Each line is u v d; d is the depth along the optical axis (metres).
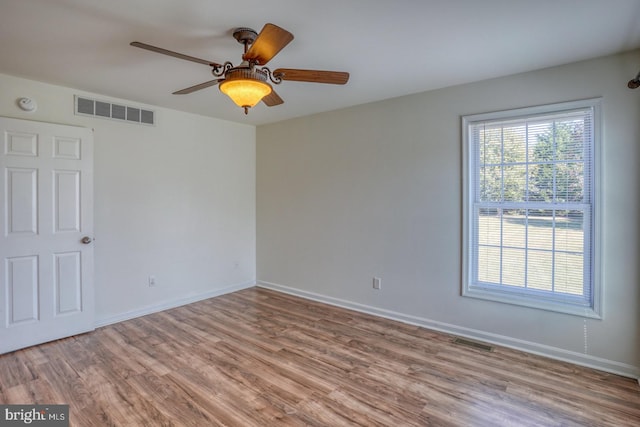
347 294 4.12
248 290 4.91
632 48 2.45
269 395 2.31
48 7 1.91
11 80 2.97
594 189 2.65
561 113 2.76
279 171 4.78
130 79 3.06
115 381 2.47
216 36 2.27
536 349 2.91
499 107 3.04
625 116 2.52
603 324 2.63
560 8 1.93
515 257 3.04
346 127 4.05
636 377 2.52
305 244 4.52
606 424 2.02
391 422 2.05
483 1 1.87
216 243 4.61
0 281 2.89
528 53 2.54
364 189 3.93
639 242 2.50
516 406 2.20
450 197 3.33
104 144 3.54
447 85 3.25
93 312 3.41
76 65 2.74
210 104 3.88
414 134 3.53
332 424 2.03
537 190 2.92
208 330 3.44
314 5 1.90
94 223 3.48
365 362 2.77
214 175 4.56
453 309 3.35
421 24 2.12
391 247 3.74
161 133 4.00
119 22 2.09
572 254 2.78
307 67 2.79
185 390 2.37
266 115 4.41
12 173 2.95
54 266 3.17
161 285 4.04
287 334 3.34
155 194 3.96
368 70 2.87
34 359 2.80
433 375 2.57
